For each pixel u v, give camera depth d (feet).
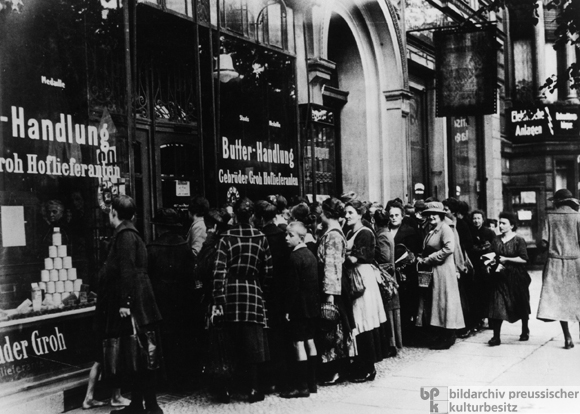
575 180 62.28
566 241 24.47
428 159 49.16
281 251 18.61
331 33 38.99
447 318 24.43
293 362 18.15
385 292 22.52
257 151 28.22
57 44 17.85
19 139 16.66
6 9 16.46
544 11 64.39
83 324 17.93
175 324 18.31
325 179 37.70
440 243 24.86
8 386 15.83
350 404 17.22
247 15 28.19
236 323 17.03
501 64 62.18
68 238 17.83
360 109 40.14
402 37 41.04
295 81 31.01
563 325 24.43
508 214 25.73
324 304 18.45
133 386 15.51
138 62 22.97
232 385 18.16
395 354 23.56
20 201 16.62
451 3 49.88
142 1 21.48
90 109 18.78
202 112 25.31
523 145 62.90
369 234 20.13
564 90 63.36
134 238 15.72
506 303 25.27
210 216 17.80
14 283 16.35
